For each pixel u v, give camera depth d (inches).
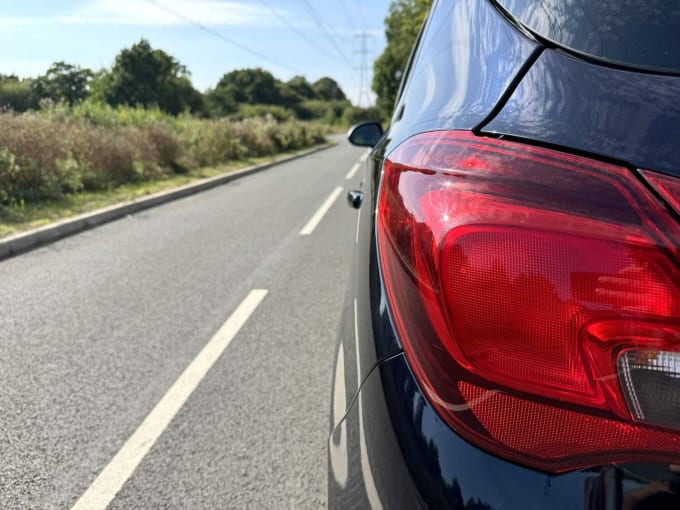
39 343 137.5
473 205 35.1
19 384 116.6
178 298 172.1
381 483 36.5
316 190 442.3
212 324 150.9
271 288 182.5
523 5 48.5
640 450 30.4
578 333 31.6
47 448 94.5
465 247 34.3
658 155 32.6
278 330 147.0
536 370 32.6
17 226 257.6
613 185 32.3
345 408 45.4
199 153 661.9
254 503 81.4
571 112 37.2
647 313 30.3
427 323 36.3
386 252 43.2
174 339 140.7
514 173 35.2
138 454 93.0
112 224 294.2
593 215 31.9
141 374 121.6
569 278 31.8
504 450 32.7
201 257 222.7
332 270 203.8
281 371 123.5
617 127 35.1
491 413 33.4
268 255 225.8
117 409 107.1
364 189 78.4
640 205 31.2
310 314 158.7
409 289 38.5
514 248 33.1
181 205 362.9
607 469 30.7
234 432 99.6
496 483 31.9
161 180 480.4
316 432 99.5
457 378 34.5
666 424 30.0
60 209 305.9
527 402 32.7
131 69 2472.9
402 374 37.5
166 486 85.1
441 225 35.9
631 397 30.6
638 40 40.9
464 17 57.9
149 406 108.4
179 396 112.3
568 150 34.9
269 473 88.3
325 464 90.5
